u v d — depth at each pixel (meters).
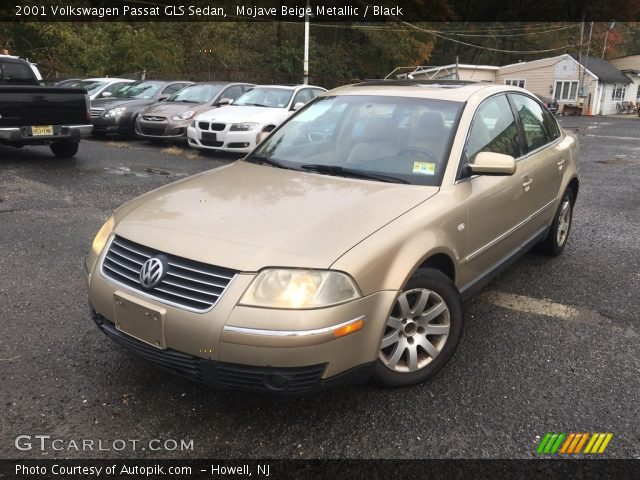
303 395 2.64
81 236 5.63
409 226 2.99
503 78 46.81
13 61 9.78
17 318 3.83
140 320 2.73
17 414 2.83
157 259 2.74
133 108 13.01
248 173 3.70
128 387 3.10
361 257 2.70
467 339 3.78
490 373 3.36
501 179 3.89
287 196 3.22
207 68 31.39
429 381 3.25
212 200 3.19
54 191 7.50
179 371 2.71
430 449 2.68
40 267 4.77
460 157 3.57
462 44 56.62
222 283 2.58
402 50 41.97
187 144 12.82
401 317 3.01
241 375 2.57
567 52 56.59
